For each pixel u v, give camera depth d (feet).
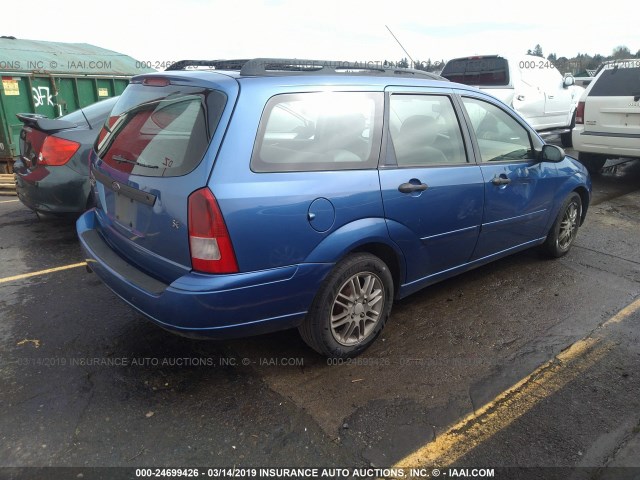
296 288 8.84
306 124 9.10
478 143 12.25
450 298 13.17
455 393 9.27
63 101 28.17
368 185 9.58
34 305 12.18
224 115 8.25
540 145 14.11
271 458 7.68
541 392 9.32
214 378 9.55
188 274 8.29
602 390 9.39
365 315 10.26
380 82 10.41
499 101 13.25
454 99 11.87
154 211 8.59
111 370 9.71
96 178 10.77
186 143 8.45
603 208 22.22
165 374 9.64
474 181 11.73
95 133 16.33
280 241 8.48
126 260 9.74
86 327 11.24
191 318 8.14
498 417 8.64
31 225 18.37
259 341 10.89
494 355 10.54
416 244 10.73
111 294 12.89
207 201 7.88
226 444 7.93
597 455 7.83
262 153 8.45
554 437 8.19
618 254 16.56
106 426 8.22
